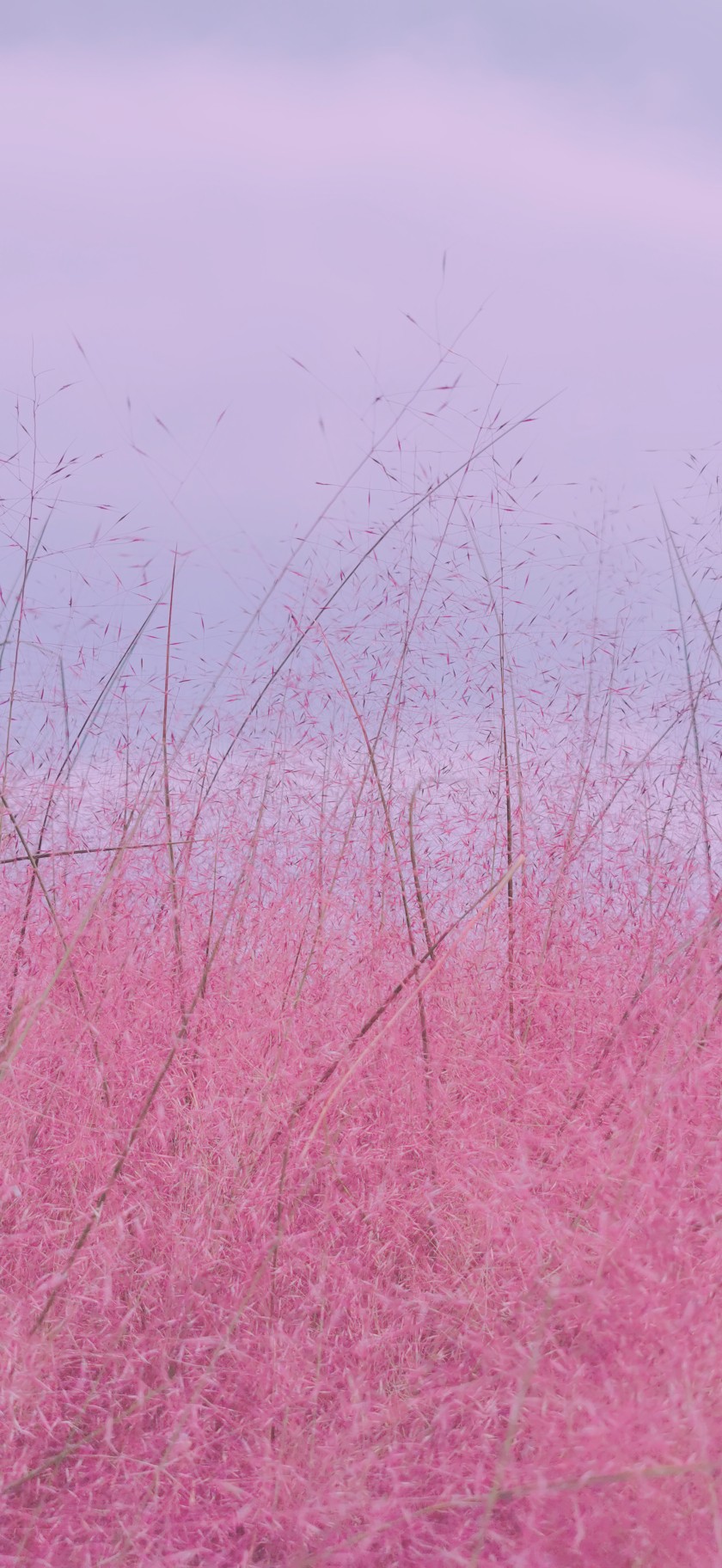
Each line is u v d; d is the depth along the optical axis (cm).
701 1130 179
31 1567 141
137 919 248
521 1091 214
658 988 223
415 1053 221
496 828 279
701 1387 141
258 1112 210
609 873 270
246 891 258
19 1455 158
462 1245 188
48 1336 171
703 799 278
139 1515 149
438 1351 177
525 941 258
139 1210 194
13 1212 194
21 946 237
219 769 273
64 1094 215
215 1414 166
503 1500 147
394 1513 147
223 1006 233
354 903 256
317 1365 171
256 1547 149
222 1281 185
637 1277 153
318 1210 196
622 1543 135
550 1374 154
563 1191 180
